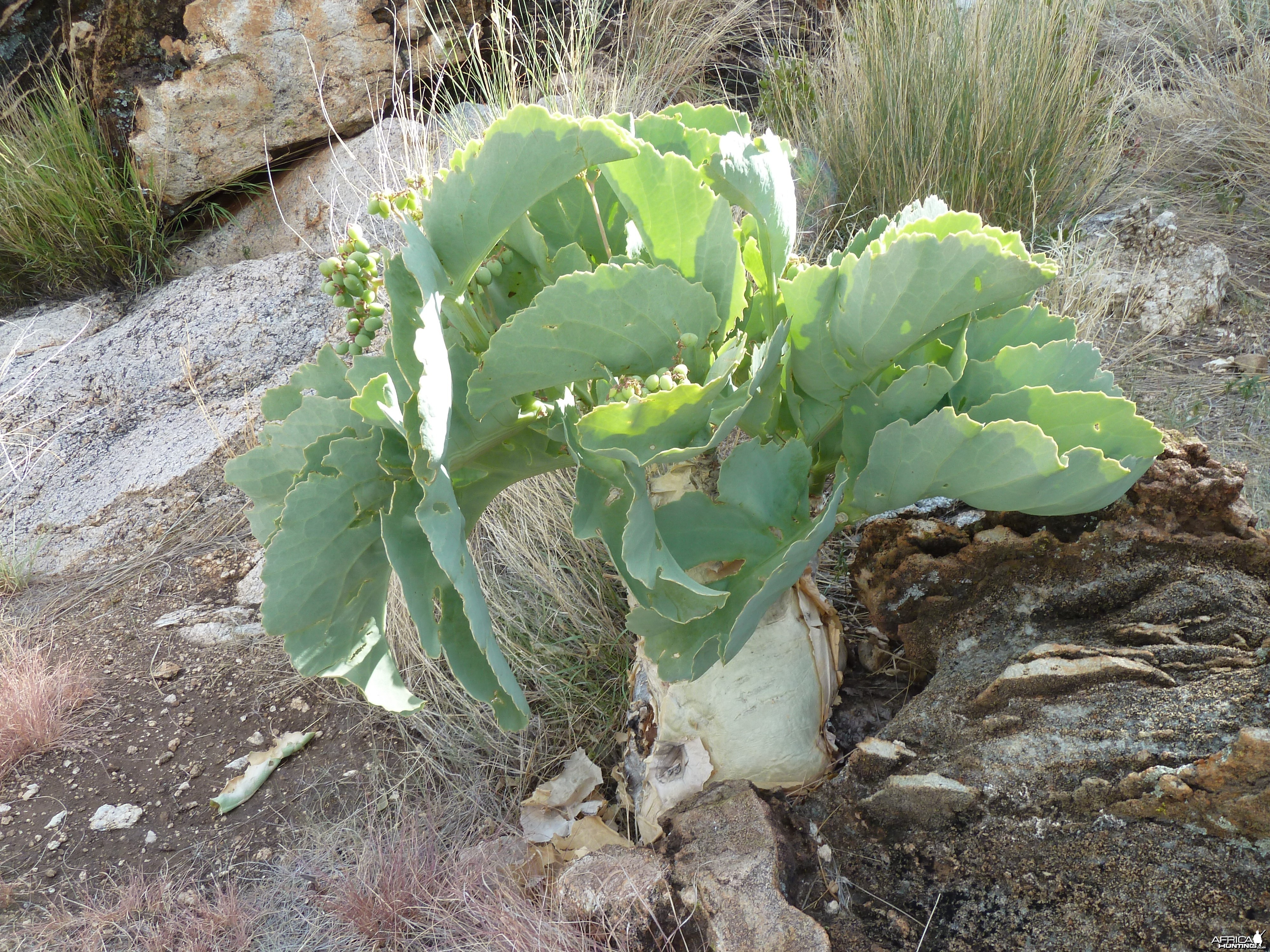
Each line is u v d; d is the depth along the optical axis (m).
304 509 1.25
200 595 2.23
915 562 1.48
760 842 1.34
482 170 1.16
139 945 1.53
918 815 1.35
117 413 2.65
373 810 1.70
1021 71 2.71
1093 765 1.27
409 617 1.92
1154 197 3.00
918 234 1.18
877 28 2.92
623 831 1.63
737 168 1.21
